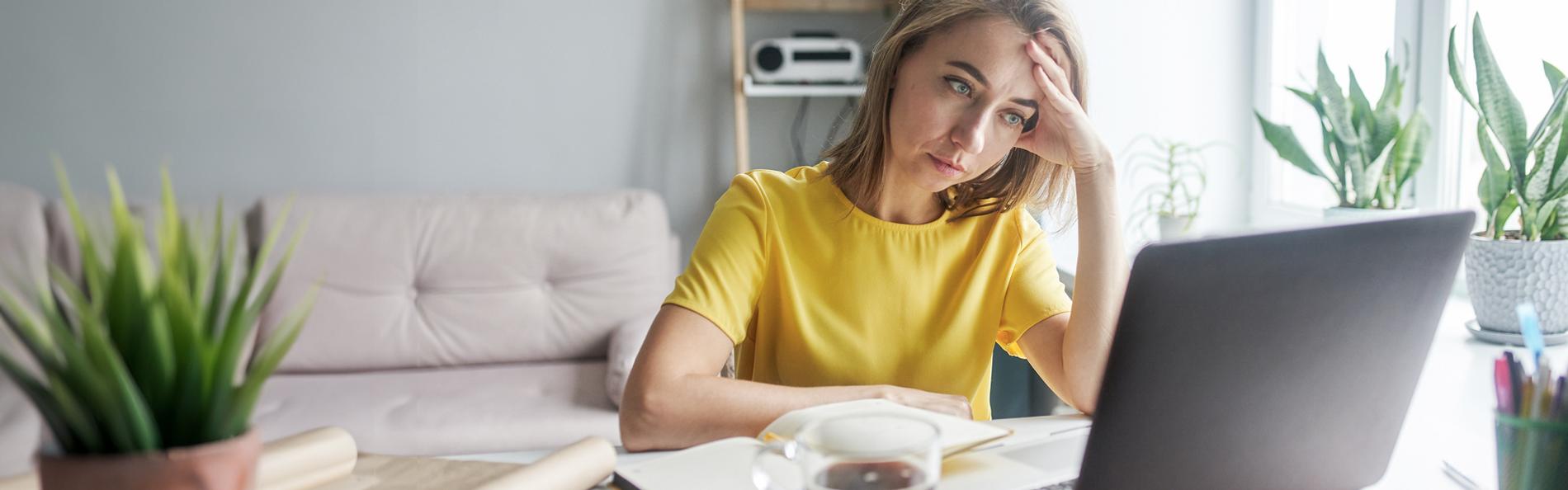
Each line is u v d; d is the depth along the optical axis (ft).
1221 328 1.99
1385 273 2.15
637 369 3.14
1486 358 3.98
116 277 1.58
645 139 9.48
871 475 1.98
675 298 3.36
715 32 9.39
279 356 1.66
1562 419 2.10
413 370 7.50
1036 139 3.45
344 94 9.14
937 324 3.69
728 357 3.41
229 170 9.11
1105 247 3.33
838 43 8.94
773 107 9.58
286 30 9.02
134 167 9.02
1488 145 4.33
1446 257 2.24
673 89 9.44
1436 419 3.19
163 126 9.00
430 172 9.31
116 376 1.48
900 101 3.35
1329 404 2.23
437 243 7.66
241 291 1.63
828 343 3.63
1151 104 7.33
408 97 9.20
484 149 9.34
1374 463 2.42
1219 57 7.34
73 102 8.91
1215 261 1.93
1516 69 5.30
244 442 1.63
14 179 8.92
